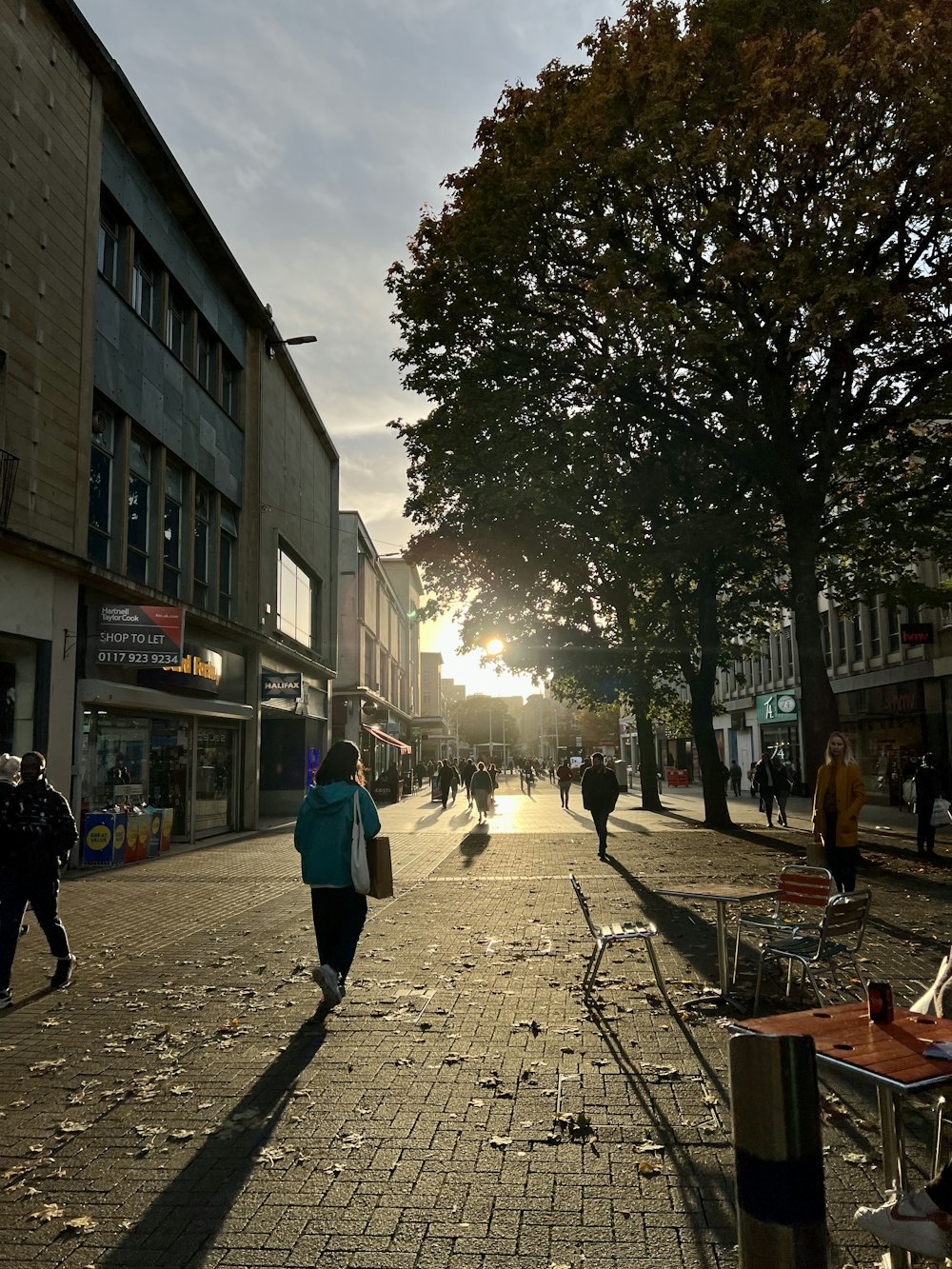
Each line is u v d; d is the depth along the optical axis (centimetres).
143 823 1645
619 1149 407
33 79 1380
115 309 1678
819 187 1348
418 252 1697
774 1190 234
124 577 1586
